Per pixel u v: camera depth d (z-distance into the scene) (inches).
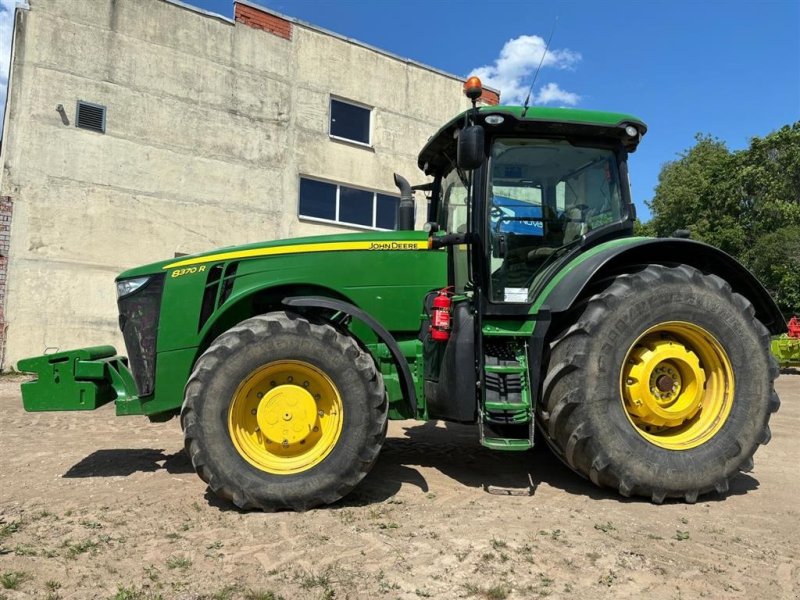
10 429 228.4
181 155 446.0
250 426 140.1
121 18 421.1
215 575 101.4
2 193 380.8
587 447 141.6
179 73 445.7
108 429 230.5
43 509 135.9
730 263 159.5
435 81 581.6
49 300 394.6
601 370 142.0
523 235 159.2
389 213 558.3
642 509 140.1
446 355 149.6
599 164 167.6
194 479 161.0
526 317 151.3
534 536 119.7
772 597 96.7
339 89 525.0
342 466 136.1
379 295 162.2
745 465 149.7
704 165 1248.8
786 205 885.2
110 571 102.9
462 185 173.6
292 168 498.9
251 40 479.8
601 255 148.9
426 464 180.2
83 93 406.3
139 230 427.5
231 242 468.4
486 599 94.2
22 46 387.2
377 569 104.0
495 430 154.2
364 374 138.8
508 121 154.6
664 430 153.5
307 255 159.5
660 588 98.8
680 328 150.2
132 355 152.3
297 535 120.0
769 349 155.7
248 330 137.3
